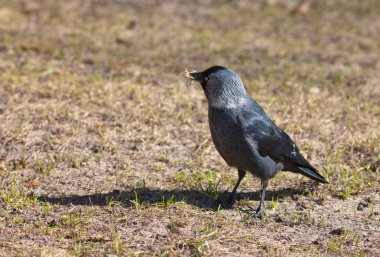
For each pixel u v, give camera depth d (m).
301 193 11.00
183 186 11.02
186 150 12.60
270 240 9.27
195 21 22.23
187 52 19.09
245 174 11.27
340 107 15.26
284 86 16.58
